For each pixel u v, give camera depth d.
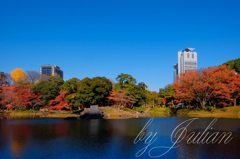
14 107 67.12
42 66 190.62
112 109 59.56
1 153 14.97
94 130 25.62
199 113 58.94
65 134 22.64
